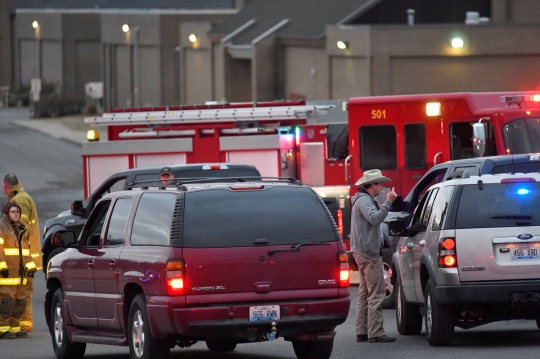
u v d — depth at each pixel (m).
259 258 40.31
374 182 50.56
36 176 181.00
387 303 64.38
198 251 39.88
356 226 50.53
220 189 40.97
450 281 45.62
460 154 81.31
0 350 53.94
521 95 78.75
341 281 41.22
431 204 49.25
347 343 50.69
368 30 172.12
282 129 86.12
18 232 58.53
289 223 41.03
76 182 174.62
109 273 44.03
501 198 46.03
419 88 171.38
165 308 39.72
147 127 88.25
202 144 86.56
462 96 80.81
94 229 48.16
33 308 72.69
